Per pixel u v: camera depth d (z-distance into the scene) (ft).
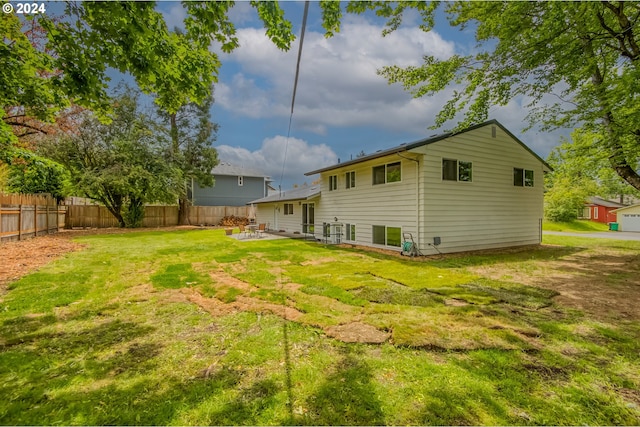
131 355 9.16
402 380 7.78
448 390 7.34
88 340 10.16
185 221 75.15
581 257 28.27
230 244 38.91
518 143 36.29
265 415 6.46
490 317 12.41
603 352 9.33
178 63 12.94
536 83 24.00
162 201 61.93
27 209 38.11
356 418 6.37
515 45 21.77
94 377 7.90
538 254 30.25
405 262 25.82
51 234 45.91
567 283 18.17
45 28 10.53
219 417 6.40
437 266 23.90
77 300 14.38
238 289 16.62
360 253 31.22
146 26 10.67
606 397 7.14
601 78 24.50
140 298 14.87
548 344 9.91
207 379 7.84
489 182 33.88
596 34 21.31
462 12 21.48
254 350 9.48
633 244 38.50
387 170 33.91
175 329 11.16
